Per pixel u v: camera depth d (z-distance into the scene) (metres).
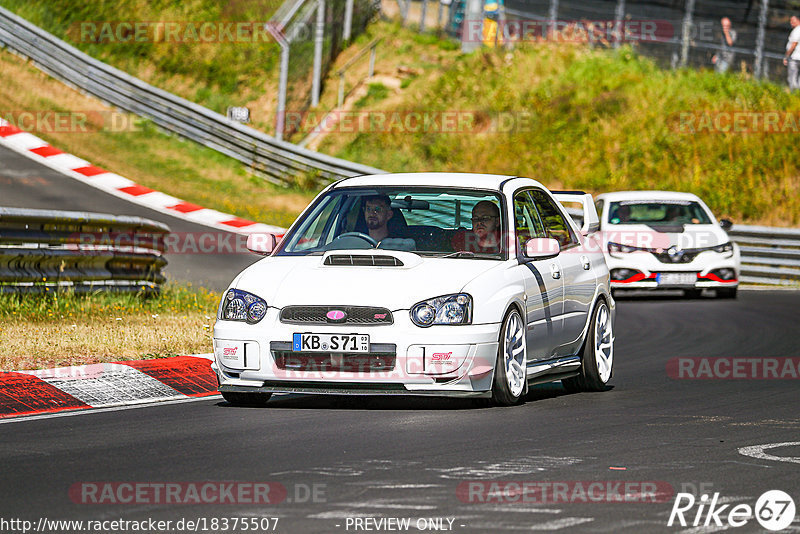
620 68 121.62
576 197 39.78
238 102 129.38
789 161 106.06
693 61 124.75
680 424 29.27
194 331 42.69
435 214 34.19
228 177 111.31
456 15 139.00
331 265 31.53
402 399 33.16
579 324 35.94
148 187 100.19
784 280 83.69
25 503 20.08
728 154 107.25
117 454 24.59
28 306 44.81
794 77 118.38
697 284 68.88
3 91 121.88
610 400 33.97
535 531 18.36
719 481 22.30
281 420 29.25
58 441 26.20
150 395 33.53
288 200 104.69
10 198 83.69
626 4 127.50
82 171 98.25
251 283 31.22
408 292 30.11
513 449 25.34
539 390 36.69
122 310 47.06
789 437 27.39
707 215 72.00
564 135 111.94
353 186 34.50
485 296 30.56
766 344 48.28
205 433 27.27
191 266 66.75
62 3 144.50
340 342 29.72
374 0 142.88
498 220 33.16
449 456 24.44
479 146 112.31
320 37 124.50
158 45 138.25
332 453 24.72
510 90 119.00
